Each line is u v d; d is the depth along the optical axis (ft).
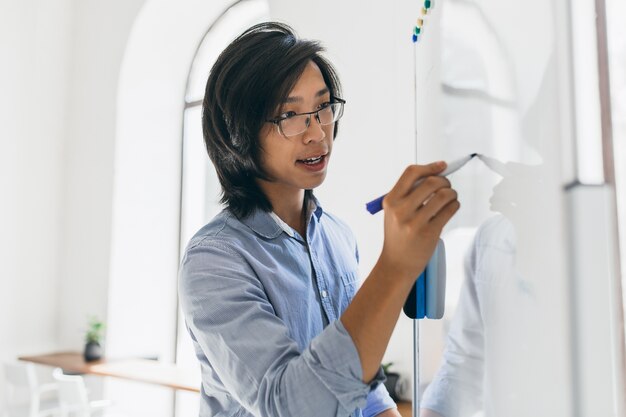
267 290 2.85
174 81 11.70
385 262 1.86
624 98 0.86
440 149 2.04
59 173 11.79
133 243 11.15
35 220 11.43
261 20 10.99
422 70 2.46
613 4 0.87
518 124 1.17
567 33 0.92
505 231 1.30
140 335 11.15
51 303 11.58
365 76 7.61
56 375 9.10
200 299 2.63
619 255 0.84
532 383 1.13
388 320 1.93
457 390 1.80
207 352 2.61
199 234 2.95
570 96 0.92
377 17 7.54
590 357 0.90
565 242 0.95
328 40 8.02
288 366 2.17
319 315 3.11
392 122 7.31
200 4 11.17
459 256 1.77
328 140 2.95
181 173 11.67
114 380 10.70
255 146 2.92
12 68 11.21
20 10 11.33
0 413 10.41
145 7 10.85
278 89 2.75
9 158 11.13
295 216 3.29
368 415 3.43
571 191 0.92
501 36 1.27
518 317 1.22
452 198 1.68
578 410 0.93
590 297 0.89
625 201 0.85
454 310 1.83
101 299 10.97
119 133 11.07
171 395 10.80
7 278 11.01
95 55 11.54
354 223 7.60
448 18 1.83
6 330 10.96
